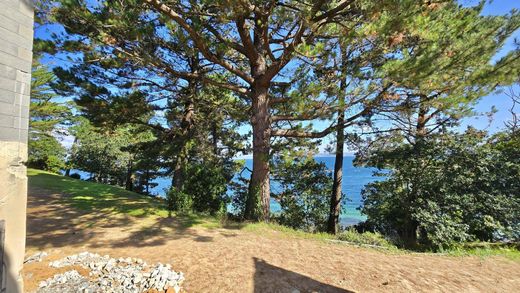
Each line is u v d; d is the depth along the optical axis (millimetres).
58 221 6523
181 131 12445
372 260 4949
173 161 14438
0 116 1927
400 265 4781
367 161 10773
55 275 3645
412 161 9133
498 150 8969
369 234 7398
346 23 6867
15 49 2049
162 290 3455
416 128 10078
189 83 11227
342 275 4156
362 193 11328
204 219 7711
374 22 5652
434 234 8094
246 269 4141
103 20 5711
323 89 6426
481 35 6137
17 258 2033
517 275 4652
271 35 7879
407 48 6773
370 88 6414
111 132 11617
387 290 3756
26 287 3320
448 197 8367
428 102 6906
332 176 13211
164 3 6090
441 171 8852
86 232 5738
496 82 6230
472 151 8641
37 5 5953
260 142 8109
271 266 4324
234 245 5258
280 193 13336
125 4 5898
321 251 5289
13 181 2012
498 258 5648
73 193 10398
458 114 6941
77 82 8266
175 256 4527
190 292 3482
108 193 11234
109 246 4949
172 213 8133
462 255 5824
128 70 9430
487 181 8367
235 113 10820
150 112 11172
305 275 4074
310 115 6773
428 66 5805
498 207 8055
